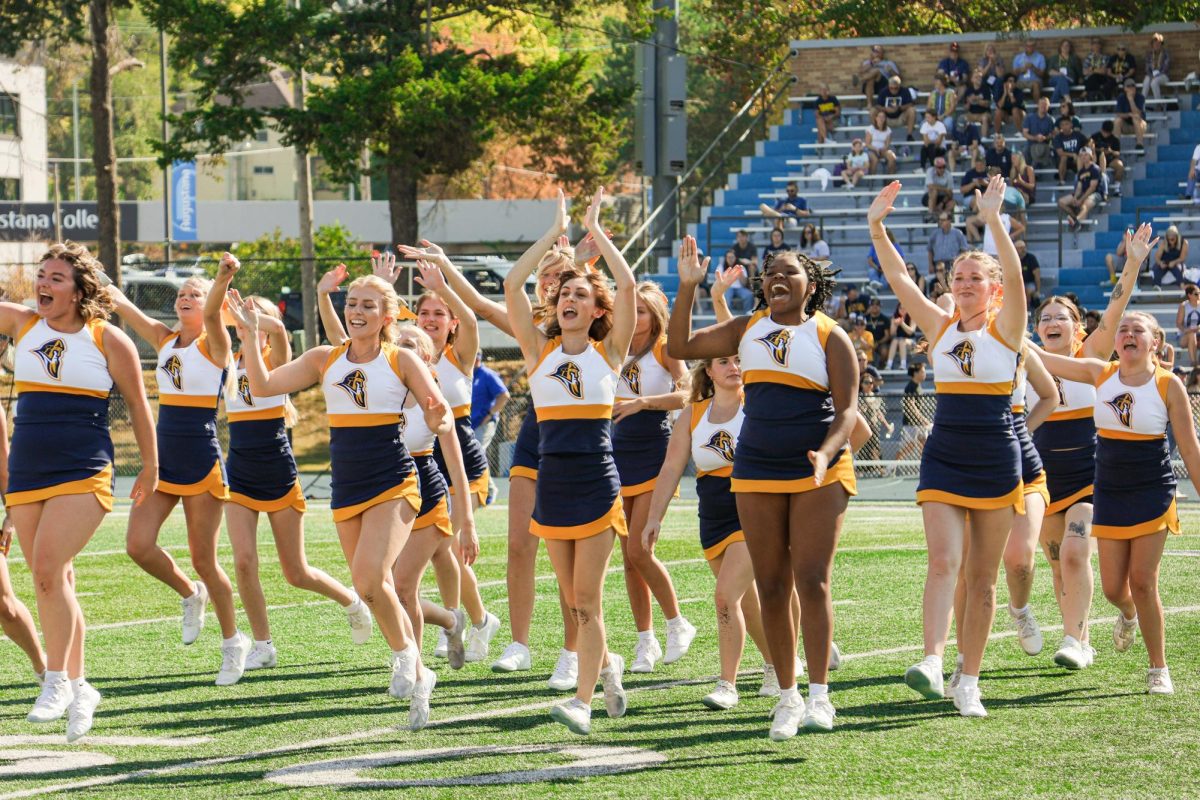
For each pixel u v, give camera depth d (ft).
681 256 27.99
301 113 121.80
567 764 26.21
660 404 34.73
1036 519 33.35
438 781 25.07
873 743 27.37
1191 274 101.14
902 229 111.86
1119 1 128.57
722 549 31.58
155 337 36.09
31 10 130.62
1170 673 34.06
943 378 29.86
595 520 28.17
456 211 204.44
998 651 37.35
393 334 30.91
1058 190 111.14
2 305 29.94
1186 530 62.95
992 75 118.42
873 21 157.79
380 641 41.11
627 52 256.11
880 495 79.87
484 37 221.87
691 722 29.71
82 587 51.37
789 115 132.26
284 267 136.26
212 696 33.45
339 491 30.37
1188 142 115.65
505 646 40.16
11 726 30.37
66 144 284.20
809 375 26.61
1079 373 33.32
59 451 29.27
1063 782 24.30
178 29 124.26
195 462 35.32
